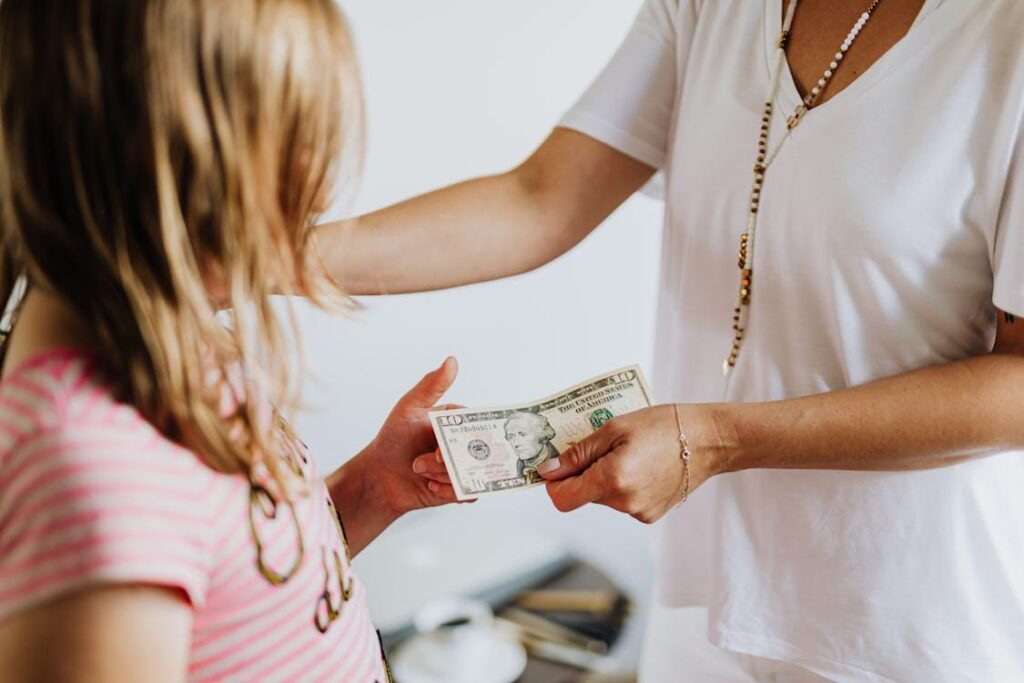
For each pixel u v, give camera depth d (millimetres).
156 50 694
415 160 2742
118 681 666
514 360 2930
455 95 2732
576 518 2947
